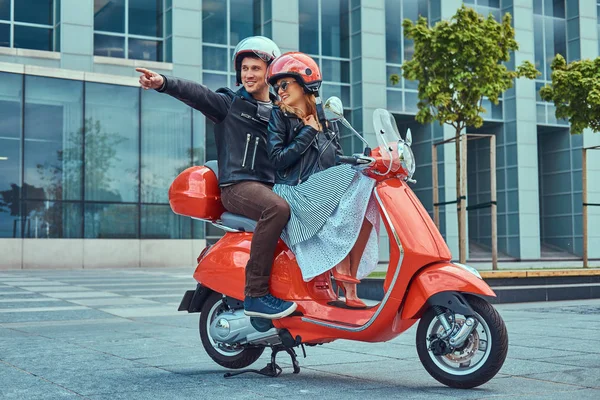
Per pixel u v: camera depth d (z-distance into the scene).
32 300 10.86
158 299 11.16
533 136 29.45
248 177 4.58
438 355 4.12
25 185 23.19
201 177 4.76
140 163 24.84
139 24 25.80
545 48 30.45
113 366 4.90
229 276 4.63
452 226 27.72
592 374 4.53
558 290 11.00
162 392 3.98
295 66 4.38
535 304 10.36
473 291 3.97
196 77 25.80
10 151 23.05
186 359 5.25
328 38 27.56
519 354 5.39
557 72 16.33
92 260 23.91
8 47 24.16
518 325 7.41
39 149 23.45
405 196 4.23
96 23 25.19
